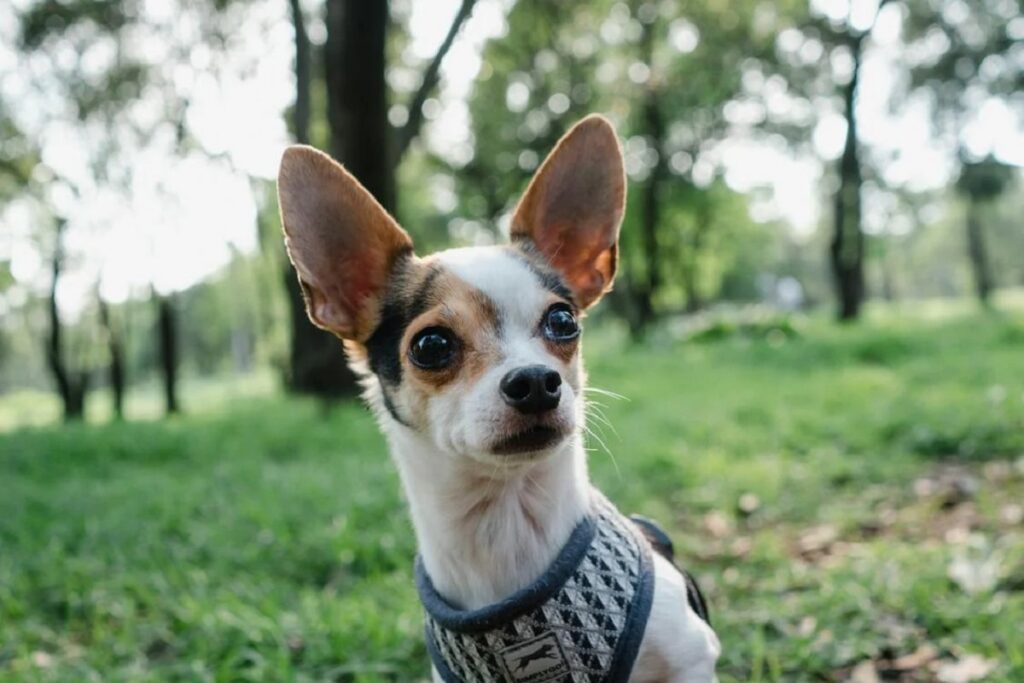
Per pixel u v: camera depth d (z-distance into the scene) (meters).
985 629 0.47
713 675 0.33
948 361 1.52
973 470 0.82
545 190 0.38
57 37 2.20
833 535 0.68
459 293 0.33
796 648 0.47
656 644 0.31
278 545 0.67
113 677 0.48
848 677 0.45
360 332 0.37
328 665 0.49
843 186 3.11
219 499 0.82
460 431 0.31
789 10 2.96
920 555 0.57
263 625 0.52
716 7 3.01
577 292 0.39
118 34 2.25
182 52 2.38
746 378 1.56
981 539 0.59
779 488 0.80
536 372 0.30
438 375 0.32
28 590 0.63
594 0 2.53
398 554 0.64
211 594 0.59
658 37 3.21
